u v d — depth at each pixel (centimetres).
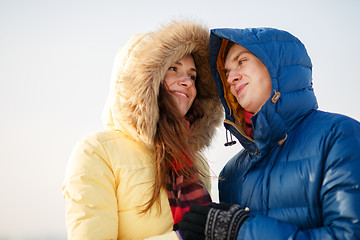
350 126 113
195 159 153
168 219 131
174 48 150
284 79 131
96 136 138
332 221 101
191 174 146
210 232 110
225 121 148
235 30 140
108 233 118
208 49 169
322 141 113
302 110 131
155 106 142
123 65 149
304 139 120
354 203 98
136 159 137
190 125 179
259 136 126
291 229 103
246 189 131
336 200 102
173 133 145
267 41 134
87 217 117
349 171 103
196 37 160
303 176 113
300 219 110
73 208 120
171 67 161
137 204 127
